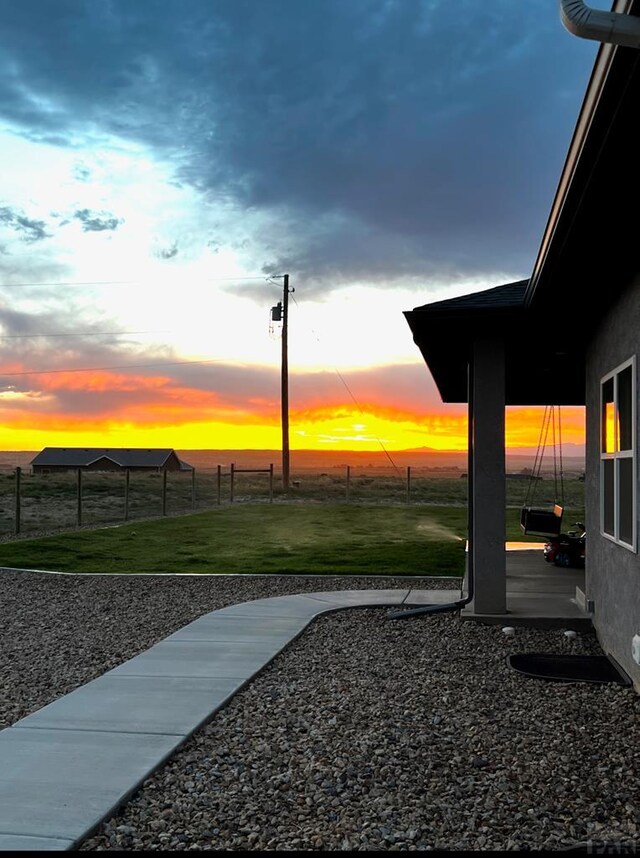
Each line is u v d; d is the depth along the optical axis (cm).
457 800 390
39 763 431
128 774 414
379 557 1377
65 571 1244
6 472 5959
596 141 387
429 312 791
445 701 561
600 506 751
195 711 527
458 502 3047
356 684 605
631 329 604
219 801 389
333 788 404
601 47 330
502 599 843
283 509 2605
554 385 1210
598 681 611
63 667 675
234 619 843
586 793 398
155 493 3522
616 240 538
